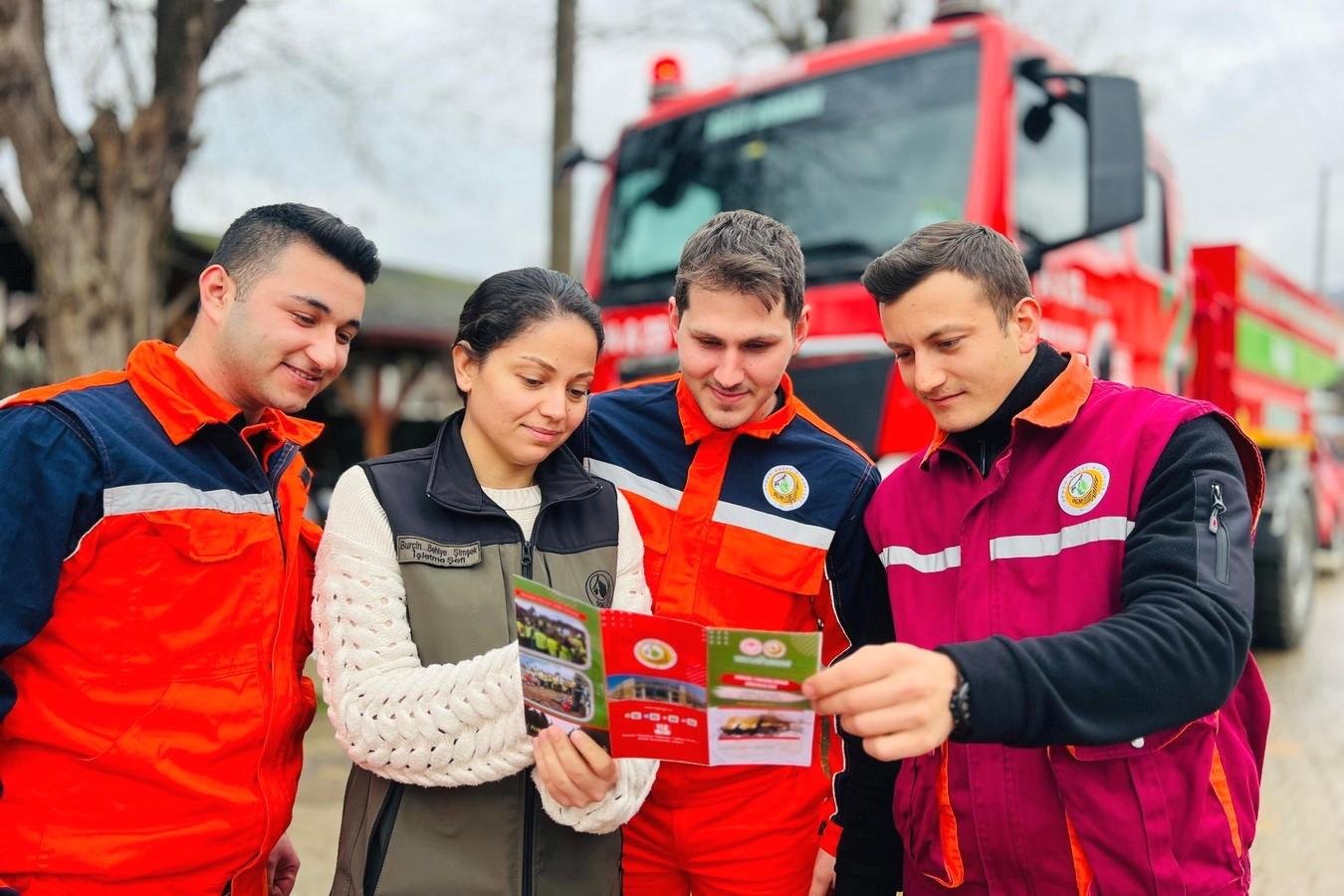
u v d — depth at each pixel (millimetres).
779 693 1244
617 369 4355
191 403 1576
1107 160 3402
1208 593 1294
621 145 4762
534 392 1612
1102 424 1537
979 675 1161
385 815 1589
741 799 1901
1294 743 4723
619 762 1540
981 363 1537
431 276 15492
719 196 4281
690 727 1310
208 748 1524
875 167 3854
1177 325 5074
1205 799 1443
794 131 4121
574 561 1694
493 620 1607
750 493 1952
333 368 1651
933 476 1706
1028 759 1487
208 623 1543
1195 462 1420
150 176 5781
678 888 1988
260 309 1582
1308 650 6445
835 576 1943
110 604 1489
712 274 1721
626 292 4488
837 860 1836
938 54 3854
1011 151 3684
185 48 5867
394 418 11930
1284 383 6941
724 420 1831
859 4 7227
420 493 1658
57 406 1486
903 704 1134
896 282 1557
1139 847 1406
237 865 1585
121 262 5719
